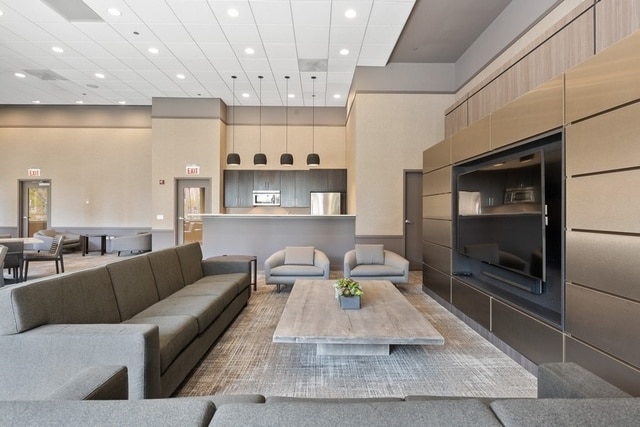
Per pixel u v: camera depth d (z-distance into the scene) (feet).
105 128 29.09
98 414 2.44
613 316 5.84
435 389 7.38
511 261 9.44
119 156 29.09
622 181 5.70
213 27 15.57
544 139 8.16
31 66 20.13
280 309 13.28
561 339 7.06
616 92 5.79
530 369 8.10
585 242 6.45
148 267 9.96
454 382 7.66
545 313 7.93
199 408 2.53
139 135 29.12
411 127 20.34
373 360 8.75
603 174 6.07
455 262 12.87
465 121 16.83
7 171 29.07
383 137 20.40
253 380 7.70
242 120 28.14
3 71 20.93
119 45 17.38
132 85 23.31
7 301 5.52
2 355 5.46
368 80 20.25
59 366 5.45
